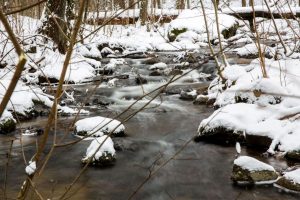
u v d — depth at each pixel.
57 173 4.98
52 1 10.84
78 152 5.69
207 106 8.08
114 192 4.50
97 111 8.09
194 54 13.55
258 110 6.18
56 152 5.67
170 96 9.27
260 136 5.58
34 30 12.54
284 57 8.00
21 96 7.79
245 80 7.54
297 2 19.72
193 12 17.77
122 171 5.07
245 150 5.60
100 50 15.62
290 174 4.41
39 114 7.82
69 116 7.66
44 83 10.02
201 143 6.02
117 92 9.72
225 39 16.27
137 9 23.91
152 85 10.45
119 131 6.44
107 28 17.94
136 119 7.46
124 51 15.38
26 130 6.76
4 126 6.58
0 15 0.90
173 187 4.60
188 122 7.10
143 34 19.31
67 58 1.43
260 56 6.80
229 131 5.93
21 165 5.26
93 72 11.60
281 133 5.45
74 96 9.27
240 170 4.64
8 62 9.22
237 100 6.82
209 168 5.07
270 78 6.78
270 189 4.40
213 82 8.68
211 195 4.37
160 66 12.12
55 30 11.10
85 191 4.51
